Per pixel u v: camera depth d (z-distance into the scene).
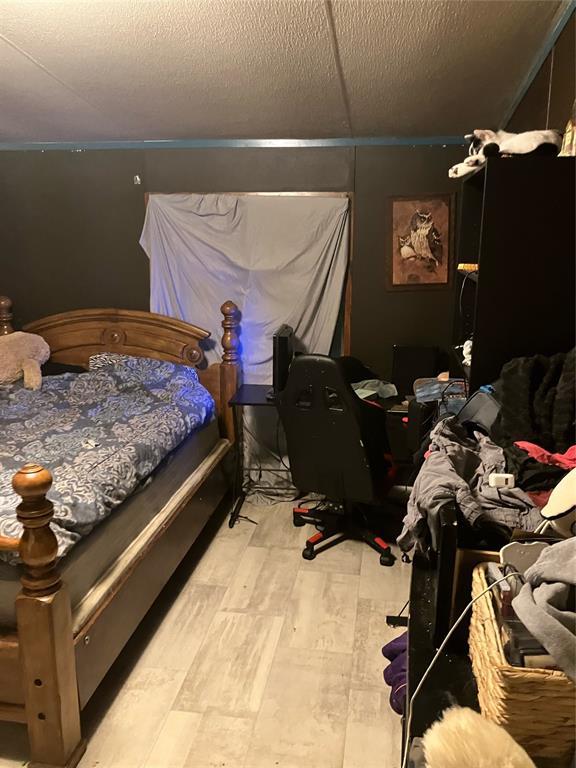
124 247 3.66
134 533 2.21
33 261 3.77
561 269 1.65
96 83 2.44
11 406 3.08
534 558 1.11
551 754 0.96
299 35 1.95
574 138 1.61
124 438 2.49
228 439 3.47
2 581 1.63
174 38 1.98
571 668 0.88
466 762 0.78
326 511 3.22
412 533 1.53
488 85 2.44
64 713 1.63
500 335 1.70
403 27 1.89
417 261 3.39
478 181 2.14
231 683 2.05
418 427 2.61
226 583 2.67
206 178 3.50
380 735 1.84
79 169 3.60
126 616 2.05
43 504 1.52
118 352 3.66
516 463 1.39
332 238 3.36
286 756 1.76
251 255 3.44
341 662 2.16
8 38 1.99
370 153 3.34
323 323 3.49
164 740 1.81
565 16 1.78
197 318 3.61
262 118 2.95
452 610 1.29
